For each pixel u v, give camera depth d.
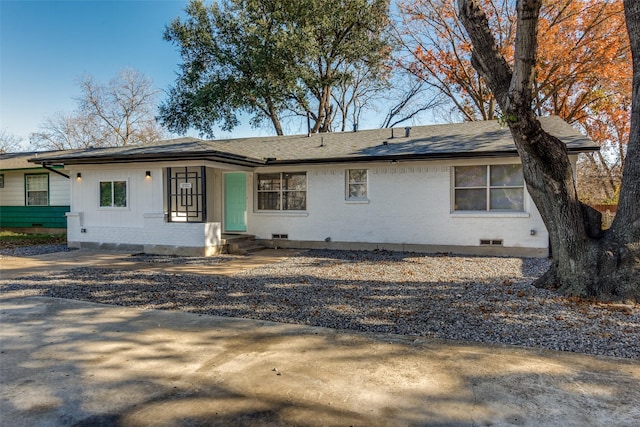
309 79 21.58
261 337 4.67
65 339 4.62
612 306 5.56
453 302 6.03
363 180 12.43
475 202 11.34
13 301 6.34
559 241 6.37
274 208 13.42
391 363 3.87
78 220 13.00
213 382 3.50
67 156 13.11
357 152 12.23
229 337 4.68
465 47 23.23
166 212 12.00
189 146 11.92
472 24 6.31
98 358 4.06
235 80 21.67
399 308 5.77
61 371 3.74
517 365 3.79
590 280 5.99
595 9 19.78
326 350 4.24
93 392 3.32
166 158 11.59
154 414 2.97
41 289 7.13
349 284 7.38
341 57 23.45
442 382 3.45
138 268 9.32
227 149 12.27
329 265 9.59
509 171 11.01
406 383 3.44
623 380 3.46
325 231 12.73
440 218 11.57
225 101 21.84
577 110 23.17
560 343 4.35
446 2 23.14
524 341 4.44
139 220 12.27
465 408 3.01
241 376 3.62
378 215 12.18
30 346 4.40
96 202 12.84
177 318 5.43
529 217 10.74
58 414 2.97
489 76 6.28
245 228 13.69
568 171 6.14
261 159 12.48
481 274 8.24
